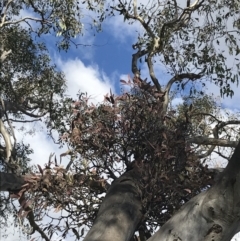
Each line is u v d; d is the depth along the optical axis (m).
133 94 5.28
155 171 4.52
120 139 5.15
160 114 5.13
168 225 3.38
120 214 3.90
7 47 9.24
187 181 4.62
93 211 4.96
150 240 3.38
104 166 5.17
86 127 5.22
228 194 3.15
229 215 3.18
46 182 4.70
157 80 7.61
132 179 4.52
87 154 5.18
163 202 4.59
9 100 9.19
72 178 4.85
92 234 3.62
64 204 4.82
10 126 8.12
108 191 4.42
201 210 3.26
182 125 5.15
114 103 5.23
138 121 5.11
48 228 5.00
